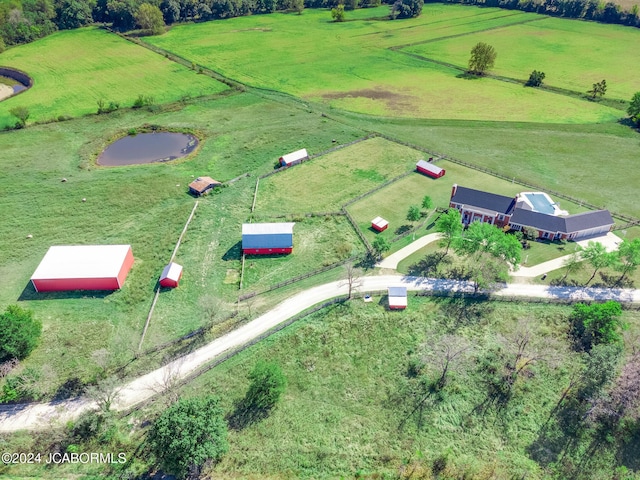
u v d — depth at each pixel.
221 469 49.38
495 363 60.38
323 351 62.47
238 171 105.75
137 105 136.00
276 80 159.62
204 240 83.31
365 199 95.25
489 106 139.62
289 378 58.94
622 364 58.00
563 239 83.00
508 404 56.12
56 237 83.00
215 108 137.88
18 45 190.00
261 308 68.94
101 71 164.62
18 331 58.53
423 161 104.81
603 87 142.38
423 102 142.75
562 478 49.34
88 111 133.00
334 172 105.19
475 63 166.12
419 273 75.56
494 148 115.25
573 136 120.56
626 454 51.22
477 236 73.19
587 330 63.84
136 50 186.62
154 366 59.91
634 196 95.38
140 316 67.44
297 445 51.75
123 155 112.81
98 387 55.88
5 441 51.12
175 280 72.06
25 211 89.69
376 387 58.12
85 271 70.69
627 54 184.50
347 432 53.22
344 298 70.12
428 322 66.62
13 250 79.38
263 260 78.94
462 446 52.12
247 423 53.81
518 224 84.00
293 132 123.38
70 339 63.06
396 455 51.03
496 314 67.81
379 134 122.06
